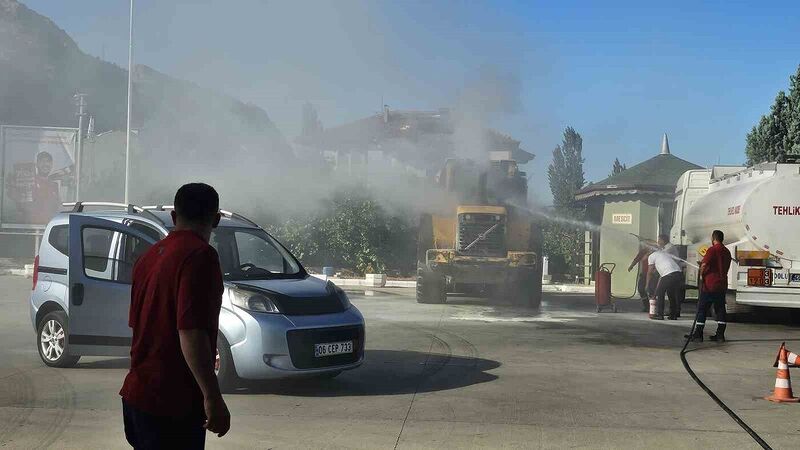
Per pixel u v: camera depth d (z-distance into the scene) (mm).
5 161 33406
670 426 6773
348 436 6383
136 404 3463
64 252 9406
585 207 27125
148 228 9047
